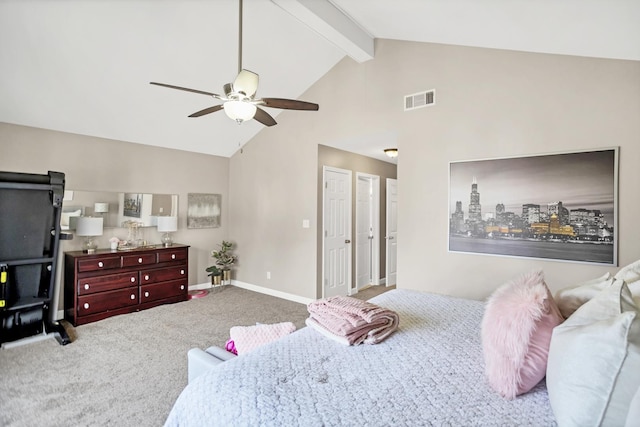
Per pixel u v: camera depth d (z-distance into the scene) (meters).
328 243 4.59
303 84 4.35
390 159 5.64
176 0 2.79
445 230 3.22
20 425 1.92
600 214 2.45
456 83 3.16
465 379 1.22
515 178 2.83
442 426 0.96
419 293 2.50
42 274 3.10
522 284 1.35
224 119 4.55
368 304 1.74
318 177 4.38
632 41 1.99
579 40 2.22
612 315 0.98
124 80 3.45
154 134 4.45
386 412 1.02
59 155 3.85
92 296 3.63
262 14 3.09
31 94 3.28
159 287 4.23
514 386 1.09
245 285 5.34
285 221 4.75
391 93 3.61
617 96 2.40
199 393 1.18
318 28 3.04
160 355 2.83
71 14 2.67
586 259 2.50
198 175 5.22
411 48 3.45
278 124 4.84
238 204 5.48
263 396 1.10
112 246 4.05
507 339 1.12
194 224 5.16
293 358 1.38
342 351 1.45
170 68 3.47
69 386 2.34
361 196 5.32
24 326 3.06
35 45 2.83
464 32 2.75
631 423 0.75
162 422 1.96
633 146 2.34
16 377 2.45
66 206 3.91
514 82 2.84
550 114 2.67
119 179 4.34
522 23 2.21
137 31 2.98
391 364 1.33
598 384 0.83
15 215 2.82
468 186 3.08
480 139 3.02
